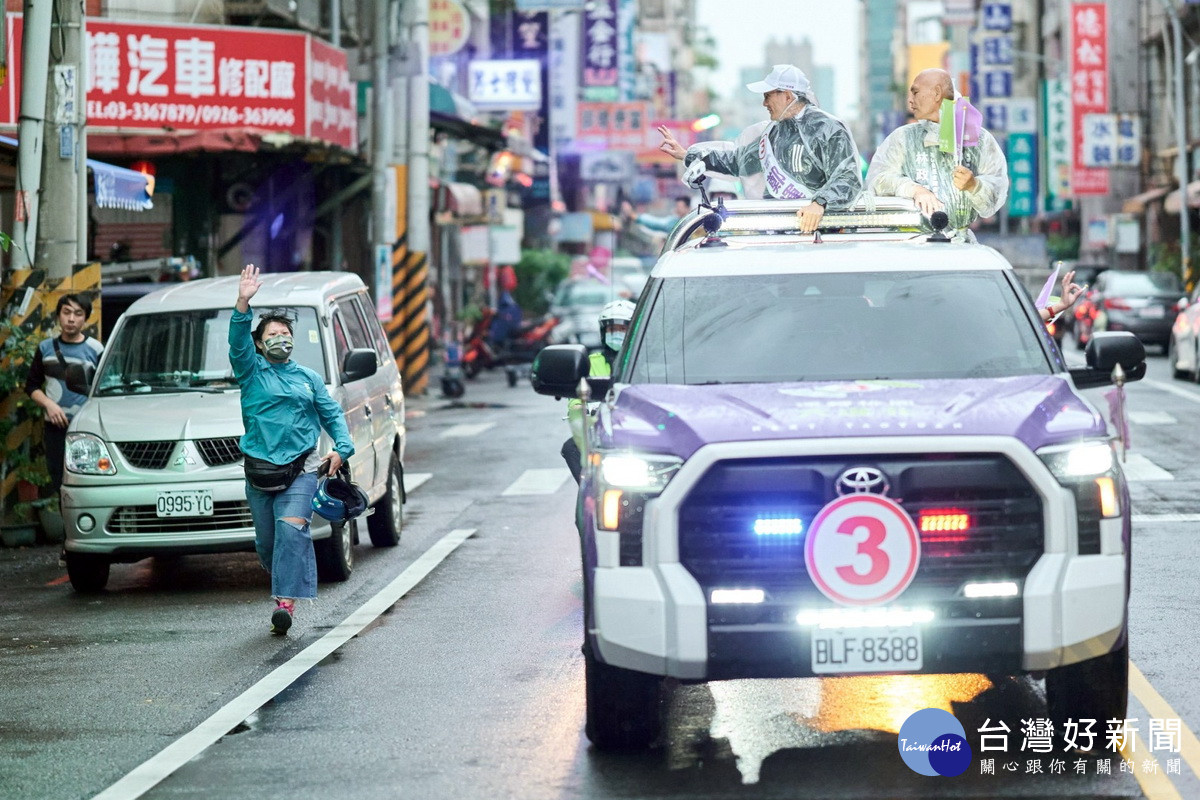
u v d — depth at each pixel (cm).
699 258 969
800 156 1127
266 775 838
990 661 767
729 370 900
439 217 5400
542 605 1305
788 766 827
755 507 772
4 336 1816
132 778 838
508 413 3347
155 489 1424
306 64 2966
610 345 1338
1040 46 10100
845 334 915
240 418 1445
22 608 1406
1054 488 768
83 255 1916
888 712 936
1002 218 8681
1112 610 774
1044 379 864
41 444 1823
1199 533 1584
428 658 1120
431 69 5259
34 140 1881
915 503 770
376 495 1593
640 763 841
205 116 2881
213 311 1559
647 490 781
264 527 1254
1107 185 7044
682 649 768
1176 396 3167
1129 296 4631
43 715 995
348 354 1501
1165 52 7350
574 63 7750
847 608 761
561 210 7188
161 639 1233
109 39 2827
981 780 795
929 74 1162
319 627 1254
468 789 802
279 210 3612
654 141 8656
